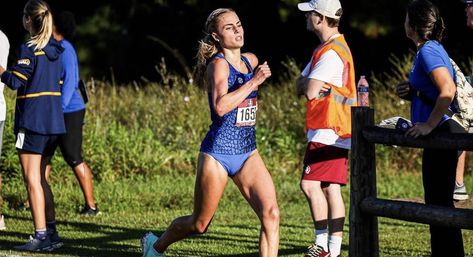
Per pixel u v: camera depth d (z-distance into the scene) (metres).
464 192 20.81
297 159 32.62
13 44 57.94
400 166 32.78
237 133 14.74
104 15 58.06
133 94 37.84
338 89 16.70
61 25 21.91
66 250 19.14
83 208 24.73
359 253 14.57
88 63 57.72
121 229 22.05
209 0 56.47
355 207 14.58
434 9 14.62
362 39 50.88
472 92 15.11
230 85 14.48
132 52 58.28
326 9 16.81
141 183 29.36
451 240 14.76
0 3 57.91
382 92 35.03
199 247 19.42
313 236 21.09
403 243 19.80
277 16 53.88
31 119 18.89
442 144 13.52
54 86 19.14
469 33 46.66
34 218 19.00
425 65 14.27
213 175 14.80
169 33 57.66
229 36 14.52
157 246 16.00
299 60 54.31
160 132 33.56
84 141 30.08
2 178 28.09
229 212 25.08
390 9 48.88
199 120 33.50
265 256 14.52
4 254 18.38
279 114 34.44
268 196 14.65
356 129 14.51
